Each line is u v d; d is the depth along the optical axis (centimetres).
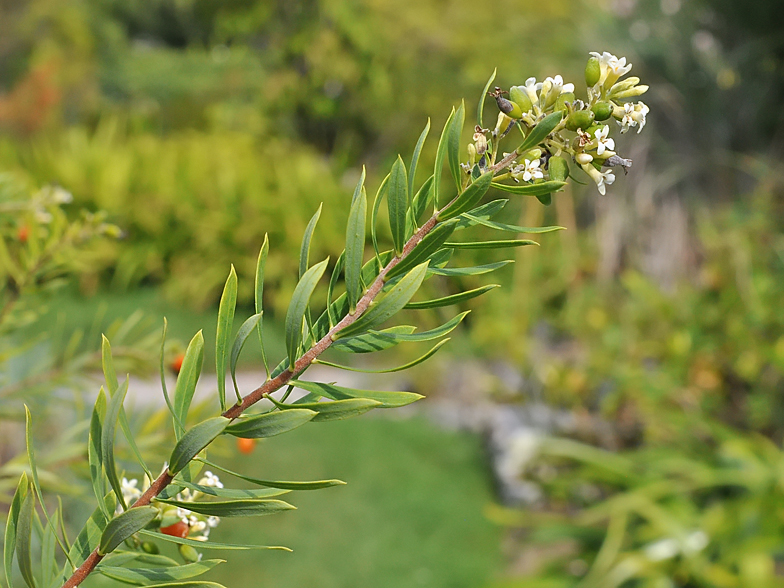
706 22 660
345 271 60
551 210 698
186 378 62
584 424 569
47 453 139
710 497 419
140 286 879
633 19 696
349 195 900
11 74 1867
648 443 509
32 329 577
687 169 671
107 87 1541
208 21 1477
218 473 491
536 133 61
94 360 156
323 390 61
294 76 1095
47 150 955
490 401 643
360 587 405
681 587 365
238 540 436
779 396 497
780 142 658
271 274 841
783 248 564
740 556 349
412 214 64
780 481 384
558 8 748
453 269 63
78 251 160
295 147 1122
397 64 981
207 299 847
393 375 681
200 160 969
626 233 684
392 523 462
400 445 566
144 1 2008
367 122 1047
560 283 688
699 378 523
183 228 865
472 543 456
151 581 62
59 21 1825
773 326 520
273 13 1183
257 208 857
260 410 79
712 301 572
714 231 607
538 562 441
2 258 150
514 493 497
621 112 64
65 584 59
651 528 388
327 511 474
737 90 656
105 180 881
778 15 623
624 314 613
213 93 1288
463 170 64
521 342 671
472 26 904
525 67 737
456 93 933
